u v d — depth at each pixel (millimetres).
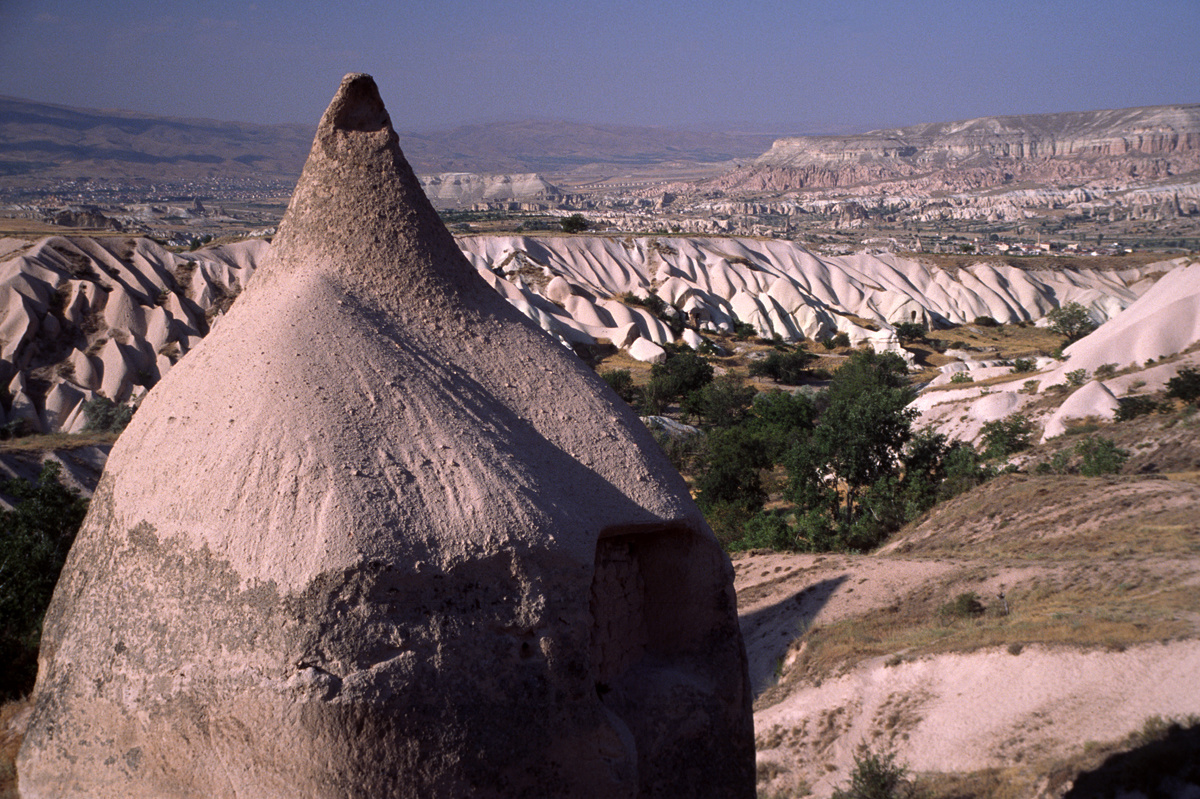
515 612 5082
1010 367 75500
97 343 70062
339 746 4594
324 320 5930
